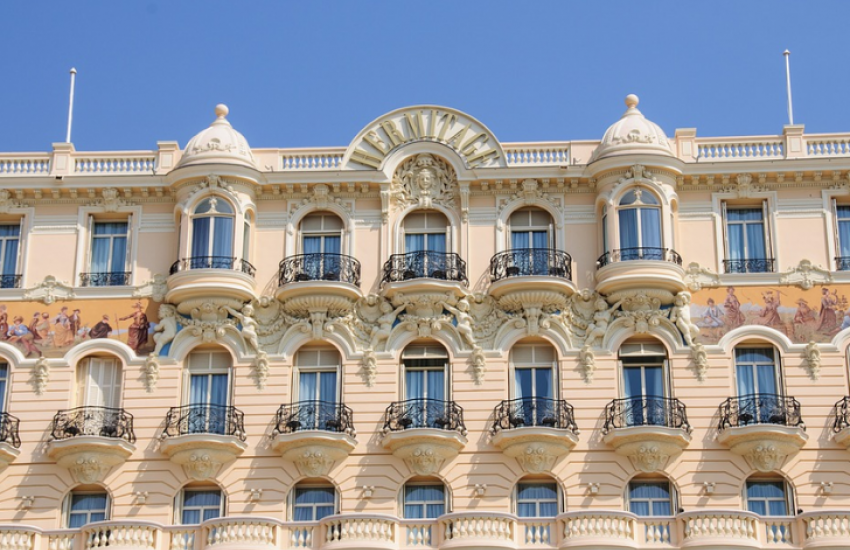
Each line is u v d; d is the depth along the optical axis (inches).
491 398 2364.7
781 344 2385.6
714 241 2463.1
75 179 2506.2
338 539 2186.3
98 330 2436.0
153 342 2423.7
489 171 2481.5
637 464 2313.0
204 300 2409.0
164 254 2487.7
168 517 2313.0
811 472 2309.3
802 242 2456.9
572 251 2461.9
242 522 2202.3
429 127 2529.5
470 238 2472.9
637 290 2396.7
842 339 2385.6
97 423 2363.4
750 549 2164.1
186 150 2522.1
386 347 2399.1
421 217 2501.2
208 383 2404.0
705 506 2294.5
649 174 2453.2
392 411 2352.4
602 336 2393.0
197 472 2325.3
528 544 2199.8
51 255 2492.6
